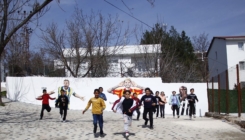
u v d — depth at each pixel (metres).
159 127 11.59
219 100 17.08
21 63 29.52
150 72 27.28
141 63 29.39
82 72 25.16
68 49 24.69
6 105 18.03
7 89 21.41
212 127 11.75
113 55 25.94
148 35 31.00
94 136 9.55
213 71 43.19
